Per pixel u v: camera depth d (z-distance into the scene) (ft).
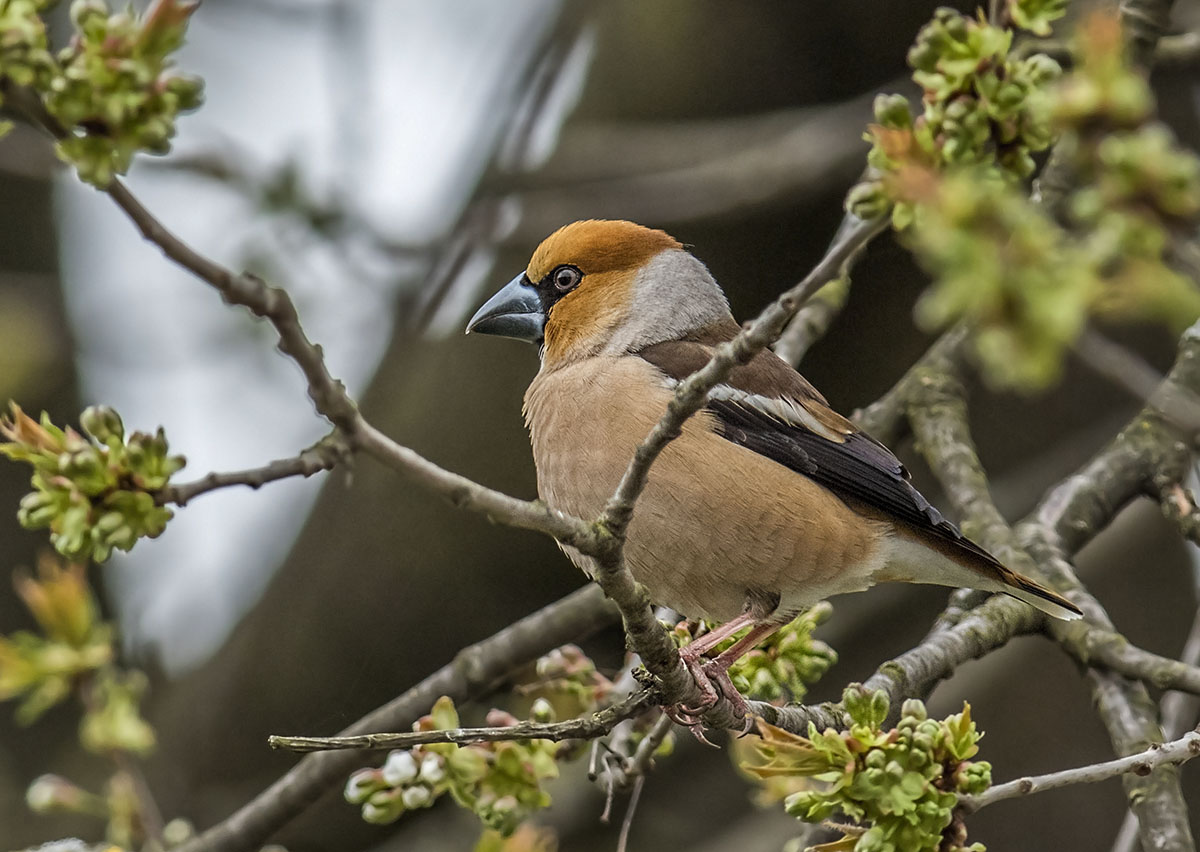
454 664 33.50
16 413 18.24
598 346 33.32
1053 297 15.37
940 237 15.70
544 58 44.34
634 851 42.39
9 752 44.32
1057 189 33.71
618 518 20.75
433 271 43.09
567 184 43.19
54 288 45.98
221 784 42.93
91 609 29.35
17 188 47.03
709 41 42.98
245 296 16.25
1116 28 16.46
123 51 15.33
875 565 30.53
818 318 37.29
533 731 23.02
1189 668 28.99
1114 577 44.47
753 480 29.45
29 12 15.25
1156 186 15.71
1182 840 26.78
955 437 35.32
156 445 17.94
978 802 22.06
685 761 43.86
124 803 29.04
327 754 32.12
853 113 41.65
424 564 43.11
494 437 42.78
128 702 29.35
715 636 29.07
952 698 41.73
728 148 42.45
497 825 26.43
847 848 22.48
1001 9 18.44
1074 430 45.16
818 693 43.57
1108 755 42.75
